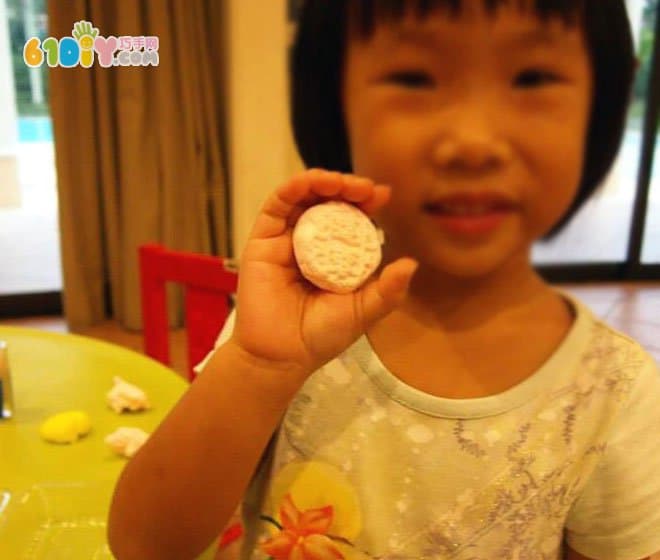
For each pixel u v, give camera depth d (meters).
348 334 0.29
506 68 0.27
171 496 0.30
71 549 0.43
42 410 0.63
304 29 0.32
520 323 0.35
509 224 0.28
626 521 0.35
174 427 0.30
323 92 0.32
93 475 0.52
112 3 1.83
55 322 2.09
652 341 1.87
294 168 1.72
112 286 2.03
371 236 0.28
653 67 2.28
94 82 1.88
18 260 2.35
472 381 0.35
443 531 0.35
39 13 2.17
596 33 0.29
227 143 1.94
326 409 0.36
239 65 1.74
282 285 0.30
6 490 0.49
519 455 0.34
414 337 0.35
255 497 0.37
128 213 1.94
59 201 1.91
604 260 2.44
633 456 0.35
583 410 0.35
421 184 0.27
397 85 0.28
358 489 0.35
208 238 2.00
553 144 0.27
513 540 0.35
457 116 0.26
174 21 1.85
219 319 0.83
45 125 2.45
